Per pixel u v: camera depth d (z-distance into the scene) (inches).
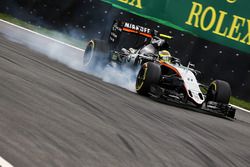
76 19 2250.2
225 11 1963.6
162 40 1512.1
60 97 1018.7
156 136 923.4
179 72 1368.1
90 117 929.5
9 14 2345.0
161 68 1428.4
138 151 797.9
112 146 788.0
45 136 748.0
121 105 1113.4
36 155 661.3
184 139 958.4
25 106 878.4
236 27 1932.8
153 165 747.4
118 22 1605.6
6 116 789.2
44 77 1176.8
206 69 1974.7
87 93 1137.4
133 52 1567.4
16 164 614.9
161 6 2102.6
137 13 2154.3
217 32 1969.7
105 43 1576.0
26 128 759.1
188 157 840.9
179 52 2047.2
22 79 1078.4
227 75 1923.0
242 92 1875.0
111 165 700.0
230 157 915.4
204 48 1991.9
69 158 684.1
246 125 1346.0
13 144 677.3
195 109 1379.2
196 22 2025.1
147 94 1353.3
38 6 2316.7
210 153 904.9
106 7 2199.8
